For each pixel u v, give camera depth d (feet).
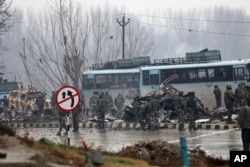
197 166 156.56
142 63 533.55
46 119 473.26
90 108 491.72
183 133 318.24
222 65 482.69
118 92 531.09
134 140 272.10
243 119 200.03
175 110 382.01
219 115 400.06
